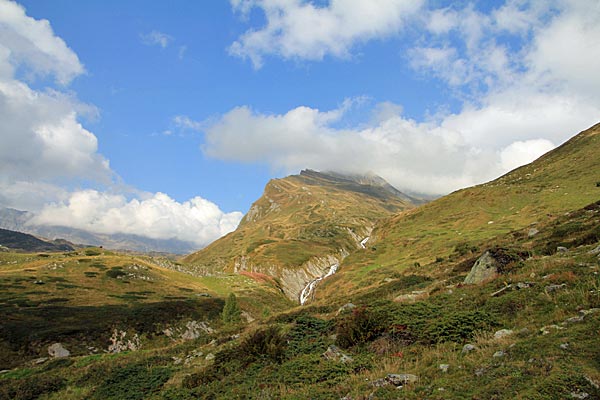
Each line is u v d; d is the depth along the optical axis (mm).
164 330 55688
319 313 34219
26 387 22719
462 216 116312
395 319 16516
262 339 18609
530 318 13180
